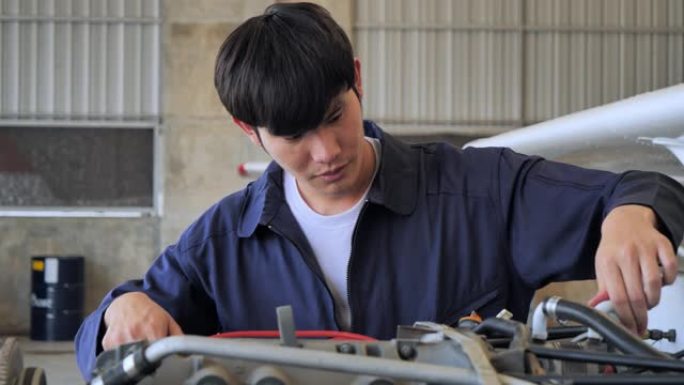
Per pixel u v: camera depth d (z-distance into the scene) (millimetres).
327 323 1460
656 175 1258
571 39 9016
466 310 1461
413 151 1545
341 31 1286
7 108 8797
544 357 918
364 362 825
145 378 893
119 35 8828
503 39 8992
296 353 829
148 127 8852
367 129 1549
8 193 8859
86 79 8836
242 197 1547
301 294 1476
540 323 992
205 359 894
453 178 1508
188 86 8758
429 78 8992
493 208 1477
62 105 8836
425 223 1482
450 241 1474
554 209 1399
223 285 1503
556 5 8992
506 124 9016
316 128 1291
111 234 8859
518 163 1488
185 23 8742
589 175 1395
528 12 9000
